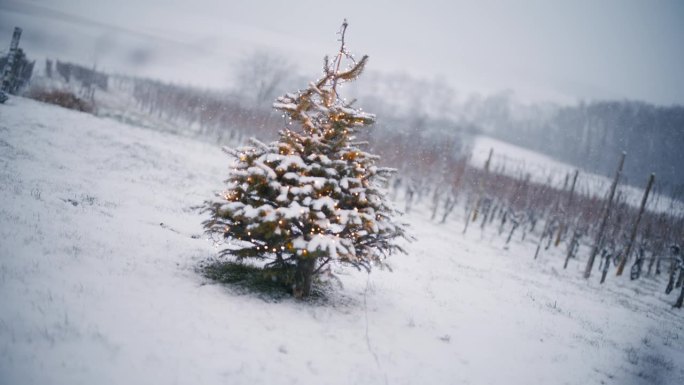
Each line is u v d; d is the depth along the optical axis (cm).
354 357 708
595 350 1127
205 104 7725
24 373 450
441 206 5497
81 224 1084
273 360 618
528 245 4134
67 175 1827
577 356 1043
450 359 821
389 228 850
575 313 1609
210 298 776
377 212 872
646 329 1585
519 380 812
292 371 604
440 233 3553
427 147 6875
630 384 928
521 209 5094
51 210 1136
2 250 745
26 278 662
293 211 743
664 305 2445
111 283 731
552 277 2680
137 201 1723
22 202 1127
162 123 7300
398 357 758
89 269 771
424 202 5531
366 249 879
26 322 541
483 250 3231
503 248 3603
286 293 910
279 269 898
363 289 1170
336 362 671
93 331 560
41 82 5953
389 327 896
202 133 7294
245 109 7956
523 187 5144
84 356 505
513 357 933
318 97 868
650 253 4059
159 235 1223
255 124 7238
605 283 2914
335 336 768
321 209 805
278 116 6775
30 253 769
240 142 6800
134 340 568
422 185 5884
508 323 1214
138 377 495
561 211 4316
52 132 2833
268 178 775
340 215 786
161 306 690
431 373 732
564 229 4466
